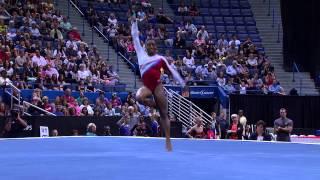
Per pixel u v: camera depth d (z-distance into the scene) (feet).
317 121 92.07
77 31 104.63
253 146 52.13
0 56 82.23
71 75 88.02
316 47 116.98
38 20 100.37
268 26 131.03
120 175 29.99
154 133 72.23
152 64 39.86
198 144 54.13
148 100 40.14
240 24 129.29
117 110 81.05
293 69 116.06
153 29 116.47
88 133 65.36
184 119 87.86
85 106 74.90
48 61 87.97
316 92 111.14
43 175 29.91
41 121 66.54
